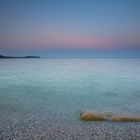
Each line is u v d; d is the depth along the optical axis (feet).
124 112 35.12
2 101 46.62
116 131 23.99
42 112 35.42
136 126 26.14
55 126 26.43
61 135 22.63
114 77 114.83
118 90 67.31
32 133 23.39
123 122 28.17
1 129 24.99
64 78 110.22
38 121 29.14
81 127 25.81
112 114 31.24
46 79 105.29
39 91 64.80
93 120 29.22
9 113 34.45
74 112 35.55
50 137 22.06
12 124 27.37
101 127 25.73
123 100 48.75
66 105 42.42
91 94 58.80
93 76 121.49
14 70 187.52
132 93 60.49
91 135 22.58
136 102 46.06
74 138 21.62
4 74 137.59
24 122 28.53
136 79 103.81
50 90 67.46
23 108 38.78
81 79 105.19
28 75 129.59
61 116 32.45
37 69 206.69
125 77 114.32
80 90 67.62
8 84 84.23
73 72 158.71
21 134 23.07
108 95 57.11
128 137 21.94
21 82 91.76
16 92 62.54
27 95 56.44
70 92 62.80
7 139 21.43
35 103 44.39
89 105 42.52
